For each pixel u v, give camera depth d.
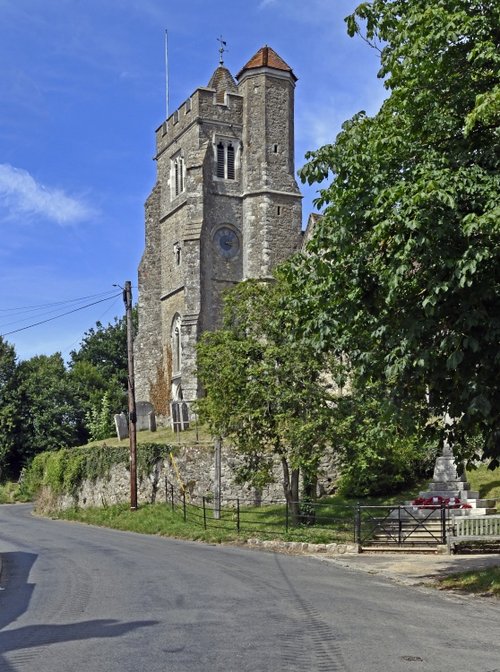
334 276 12.77
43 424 63.06
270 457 25.73
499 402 11.48
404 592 12.65
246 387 23.11
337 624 9.54
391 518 20.08
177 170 53.97
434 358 11.61
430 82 12.32
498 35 11.82
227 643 8.35
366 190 12.16
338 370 19.83
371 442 22.09
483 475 25.89
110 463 35.31
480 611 10.84
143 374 54.62
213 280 50.56
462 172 11.09
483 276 10.98
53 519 36.66
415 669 7.34
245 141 52.38
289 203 52.09
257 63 52.47
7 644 8.59
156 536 25.27
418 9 12.45
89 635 8.95
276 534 21.72
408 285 12.05
